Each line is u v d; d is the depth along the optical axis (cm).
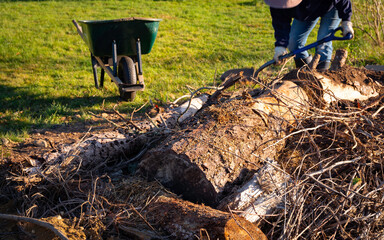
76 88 636
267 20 1283
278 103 307
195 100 409
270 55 807
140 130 350
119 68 575
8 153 340
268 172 248
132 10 1495
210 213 222
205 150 262
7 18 1346
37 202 280
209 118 301
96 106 546
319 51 478
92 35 505
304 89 352
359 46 756
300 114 323
